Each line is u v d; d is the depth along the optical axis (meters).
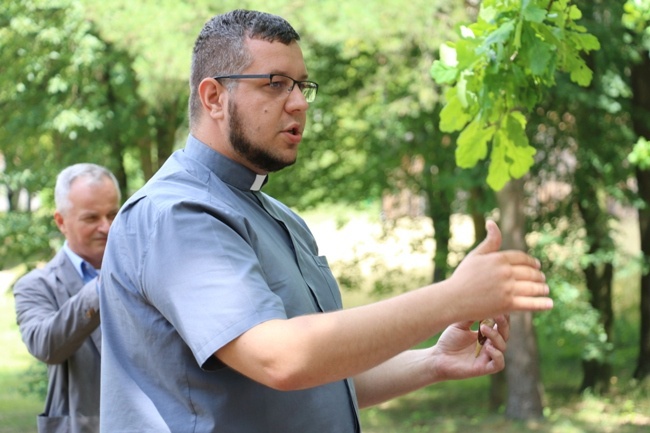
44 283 3.46
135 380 2.01
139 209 2.02
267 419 1.99
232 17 2.13
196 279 1.86
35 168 13.25
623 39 11.20
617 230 13.02
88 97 12.65
